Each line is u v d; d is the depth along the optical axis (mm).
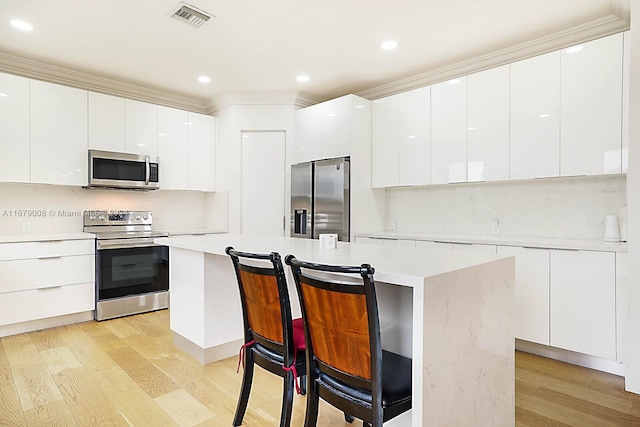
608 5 2586
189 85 4242
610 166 2588
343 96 4309
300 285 1449
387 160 3965
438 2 2555
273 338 1693
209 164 4738
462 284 1453
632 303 2244
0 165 3254
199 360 2689
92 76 3902
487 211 3584
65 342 3035
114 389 2264
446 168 3479
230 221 4555
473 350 1517
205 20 2787
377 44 3197
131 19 2770
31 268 3238
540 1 2541
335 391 1388
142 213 4320
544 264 2695
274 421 1945
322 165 4070
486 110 3207
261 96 4496
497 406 1670
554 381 2379
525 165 2982
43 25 2852
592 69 2660
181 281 2842
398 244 3609
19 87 3357
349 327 1294
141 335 3221
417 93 3699
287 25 2869
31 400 2125
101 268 3621
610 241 2721
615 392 2234
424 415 1267
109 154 3812
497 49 3291
